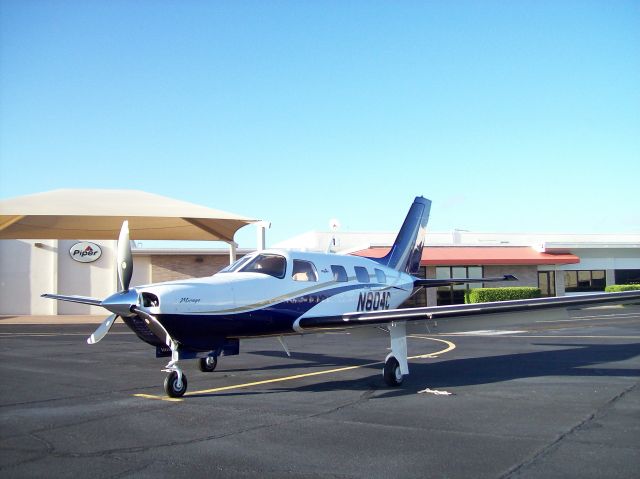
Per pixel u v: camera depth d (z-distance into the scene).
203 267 31.86
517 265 31.42
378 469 4.61
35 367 10.74
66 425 6.10
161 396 7.79
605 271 33.16
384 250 28.95
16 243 30.53
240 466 4.69
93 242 31.22
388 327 8.68
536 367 10.22
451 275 30.58
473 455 4.96
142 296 7.75
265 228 21.22
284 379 9.25
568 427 5.90
